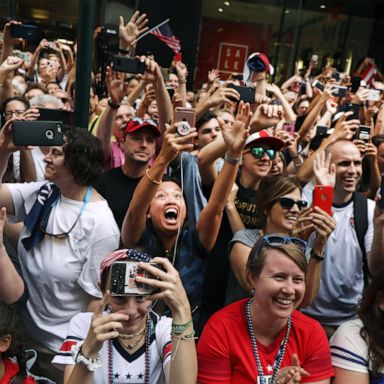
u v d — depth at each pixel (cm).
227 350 218
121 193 350
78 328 208
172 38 477
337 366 238
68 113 380
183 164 328
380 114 610
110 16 1044
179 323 187
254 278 219
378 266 295
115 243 260
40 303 259
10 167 357
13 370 201
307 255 278
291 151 439
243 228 304
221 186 265
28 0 1143
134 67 374
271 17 1411
